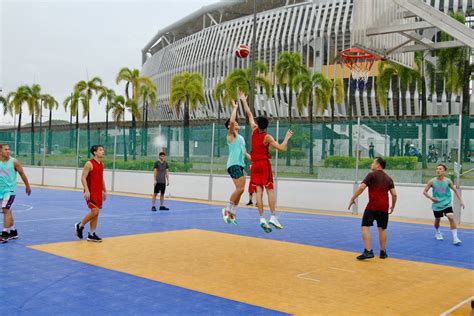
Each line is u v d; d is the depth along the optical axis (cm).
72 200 1997
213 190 2103
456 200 1507
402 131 1617
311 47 7662
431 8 746
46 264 795
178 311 557
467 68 3228
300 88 5241
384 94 4522
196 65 9619
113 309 559
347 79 6981
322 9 7638
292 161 1858
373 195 916
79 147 2739
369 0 1119
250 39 8506
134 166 2434
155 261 843
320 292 659
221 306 581
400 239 1170
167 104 10656
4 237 1003
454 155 1516
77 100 6475
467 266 866
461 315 561
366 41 1129
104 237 1098
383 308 589
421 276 777
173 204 1938
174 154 2261
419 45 1102
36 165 3033
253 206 1931
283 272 782
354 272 795
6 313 534
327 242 1102
